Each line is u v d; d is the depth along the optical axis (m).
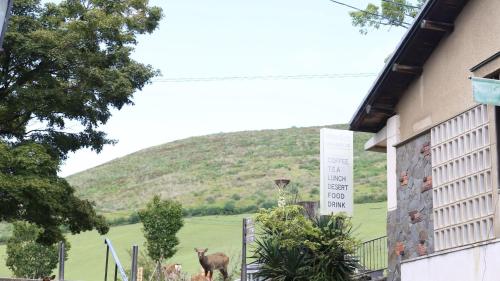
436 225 15.16
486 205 13.70
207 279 23.03
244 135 137.12
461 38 15.05
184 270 43.91
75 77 23.47
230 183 100.69
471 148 14.31
